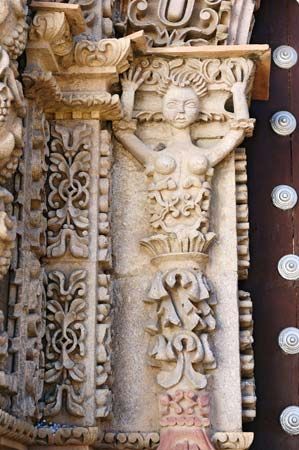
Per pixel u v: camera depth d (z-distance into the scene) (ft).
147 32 27.09
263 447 26.02
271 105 29.04
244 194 26.17
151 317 24.84
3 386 20.81
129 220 25.72
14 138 21.13
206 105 26.23
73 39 24.94
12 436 21.24
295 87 29.30
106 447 23.94
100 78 25.21
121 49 24.90
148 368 24.59
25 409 22.16
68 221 24.45
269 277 27.43
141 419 24.25
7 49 21.61
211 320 24.45
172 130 26.13
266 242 27.73
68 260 24.31
